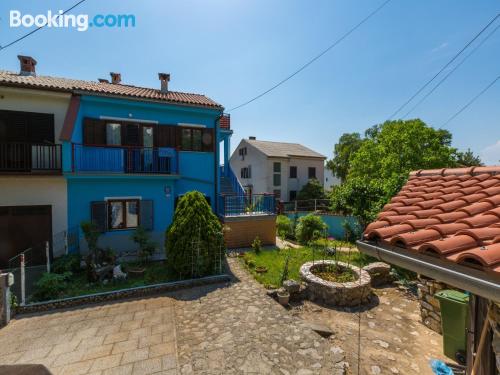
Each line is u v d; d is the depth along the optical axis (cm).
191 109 1102
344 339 511
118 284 712
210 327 526
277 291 666
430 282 557
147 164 1016
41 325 529
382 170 1820
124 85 1265
